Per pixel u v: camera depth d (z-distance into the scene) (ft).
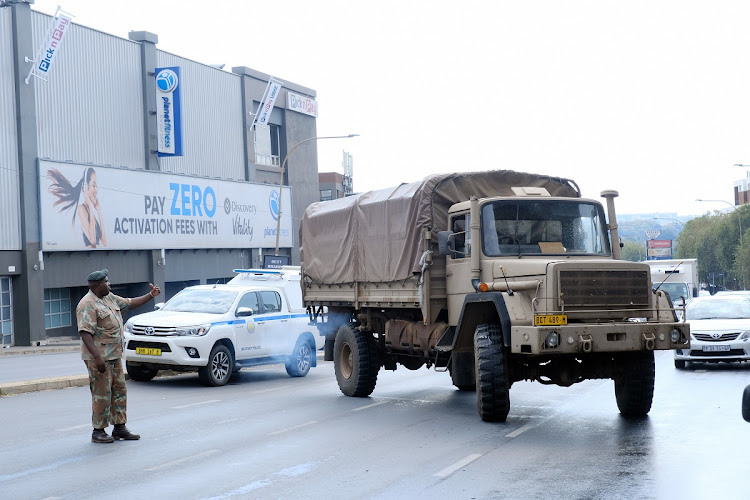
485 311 39.96
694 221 394.93
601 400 47.39
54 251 133.08
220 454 32.60
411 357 51.24
